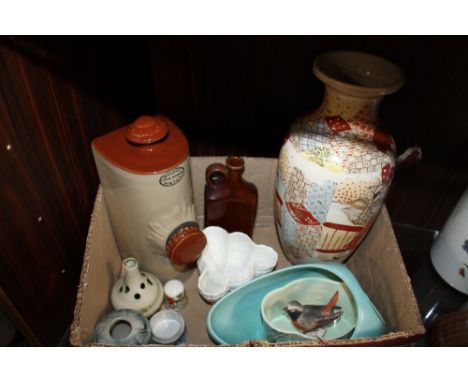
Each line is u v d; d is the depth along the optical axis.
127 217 0.51
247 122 0.65
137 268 0.51
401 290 0.46
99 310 0.49
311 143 0.45
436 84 0.54
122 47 0.55
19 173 0.41
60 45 0.44
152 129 0.46
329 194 0.45
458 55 0.50
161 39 0.58
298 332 0.49
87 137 0.52
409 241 0.73
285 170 0.49
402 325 0.45
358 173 0.44
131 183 0.46
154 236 0.52
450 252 0.59
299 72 0.57
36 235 0.46
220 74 0.60
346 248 0.53
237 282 0.53
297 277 0.51
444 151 0.61
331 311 0.51
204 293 0.52
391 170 0.46
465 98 0.54
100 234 0.51
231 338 0.51
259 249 0.58
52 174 0.47
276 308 0.52
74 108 0.48
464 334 0.48
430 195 0.67
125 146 0.47
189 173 0.50
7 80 0.37
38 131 0.43
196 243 0.51
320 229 0.50
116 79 0.55
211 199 0.58
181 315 0.56
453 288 0.62
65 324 0.58
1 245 0.41
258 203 0.66
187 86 0.63
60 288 0.55
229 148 0.70
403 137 0.61
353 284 0.45
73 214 0.54
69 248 0.55
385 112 0.59
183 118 0.67
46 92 0.43
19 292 0.46
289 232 0.54
